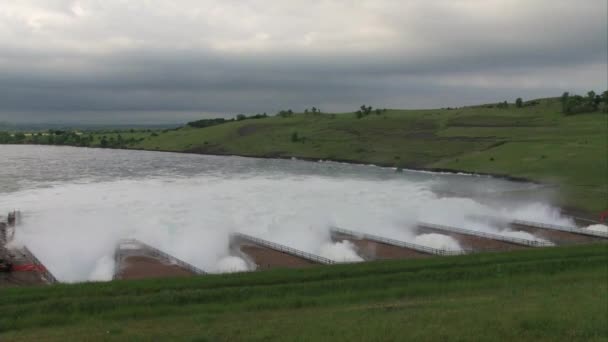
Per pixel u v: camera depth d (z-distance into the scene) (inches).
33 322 864.9
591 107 7416.3
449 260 1333.7
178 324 831.7
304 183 3860.7
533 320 769.6
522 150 5241.1
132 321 867.4
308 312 892.0
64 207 2657.5
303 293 1038.4
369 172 4931.1
